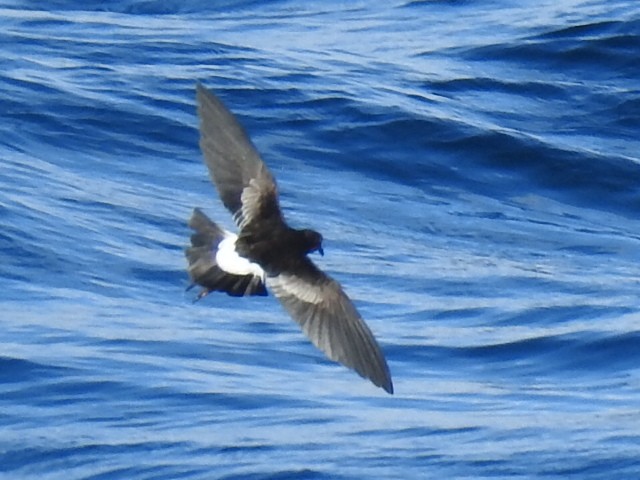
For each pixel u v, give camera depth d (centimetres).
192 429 1212
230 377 1325
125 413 1243
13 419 1235
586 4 2472
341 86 2131
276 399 1273
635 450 1151
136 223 1734
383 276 1645
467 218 1850
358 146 1980
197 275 639
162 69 2181
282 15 2605
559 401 1293
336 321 633
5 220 1670
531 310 1536
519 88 2177
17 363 1323
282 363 1373
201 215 653
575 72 2230
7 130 1939
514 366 1395
